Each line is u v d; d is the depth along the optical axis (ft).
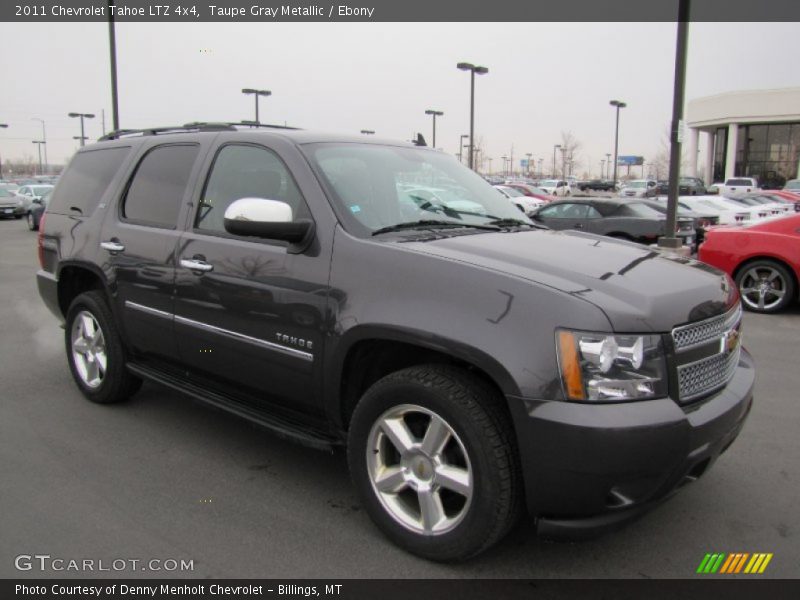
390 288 9.78
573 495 8.43
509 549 10.20
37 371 19.19
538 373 8.39
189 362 13.23
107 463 13.10
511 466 8.87
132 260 14.10
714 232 31.17
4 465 12.96
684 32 40.73
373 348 10.44
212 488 12.09
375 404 9.94
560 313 8.49
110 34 69.77
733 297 10.66
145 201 14.55
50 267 17.07
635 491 8.46
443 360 9.89
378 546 10.25
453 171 14.24
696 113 193.57
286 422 11.73
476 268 9.30
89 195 16.29
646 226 45.09
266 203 10.60
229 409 12.46
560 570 9.70
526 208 84.43
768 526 10.98
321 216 10.91
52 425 15.02
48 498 11.66
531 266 9.53
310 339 10.62
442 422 9.29
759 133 182.91
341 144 12.57
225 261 12.00
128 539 10.41
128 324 14.49
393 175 12.53
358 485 10.45
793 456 13.66
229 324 11.95
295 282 10.84
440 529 9.59
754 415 16.06
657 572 9.69
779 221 29.66
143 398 16.89
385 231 10.89
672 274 10.16
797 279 28.84
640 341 8.48
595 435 8.11
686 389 9.07
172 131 15.52
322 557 9.96
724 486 12.35
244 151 12.69
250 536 10.52
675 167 41.57
